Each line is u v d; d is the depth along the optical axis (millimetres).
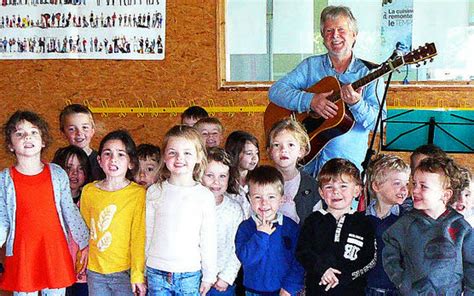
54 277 2820
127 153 2988
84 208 2980
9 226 2824
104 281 2879
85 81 5477
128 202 2896
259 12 5258
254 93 5285
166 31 5363
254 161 3506
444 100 5086
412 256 2477
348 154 3752
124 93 5453
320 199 3059
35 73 5500
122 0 5363
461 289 2432
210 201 2820
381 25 5148
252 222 2902
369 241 2678
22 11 5441
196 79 5359
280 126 3207
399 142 4230
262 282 2816
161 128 5438
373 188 2885
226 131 5336
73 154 3344
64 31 5430
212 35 5309
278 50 5270
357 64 3848
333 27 3719
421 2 5090
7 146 2934
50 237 2830
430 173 2494
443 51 5102
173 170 2812
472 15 5051
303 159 3836
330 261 2648
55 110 5516
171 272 2738
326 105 3729
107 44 5414
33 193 2828
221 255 2977
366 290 2695
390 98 5129
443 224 2463
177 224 2766
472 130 4141
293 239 2850
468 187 2818
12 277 2801
